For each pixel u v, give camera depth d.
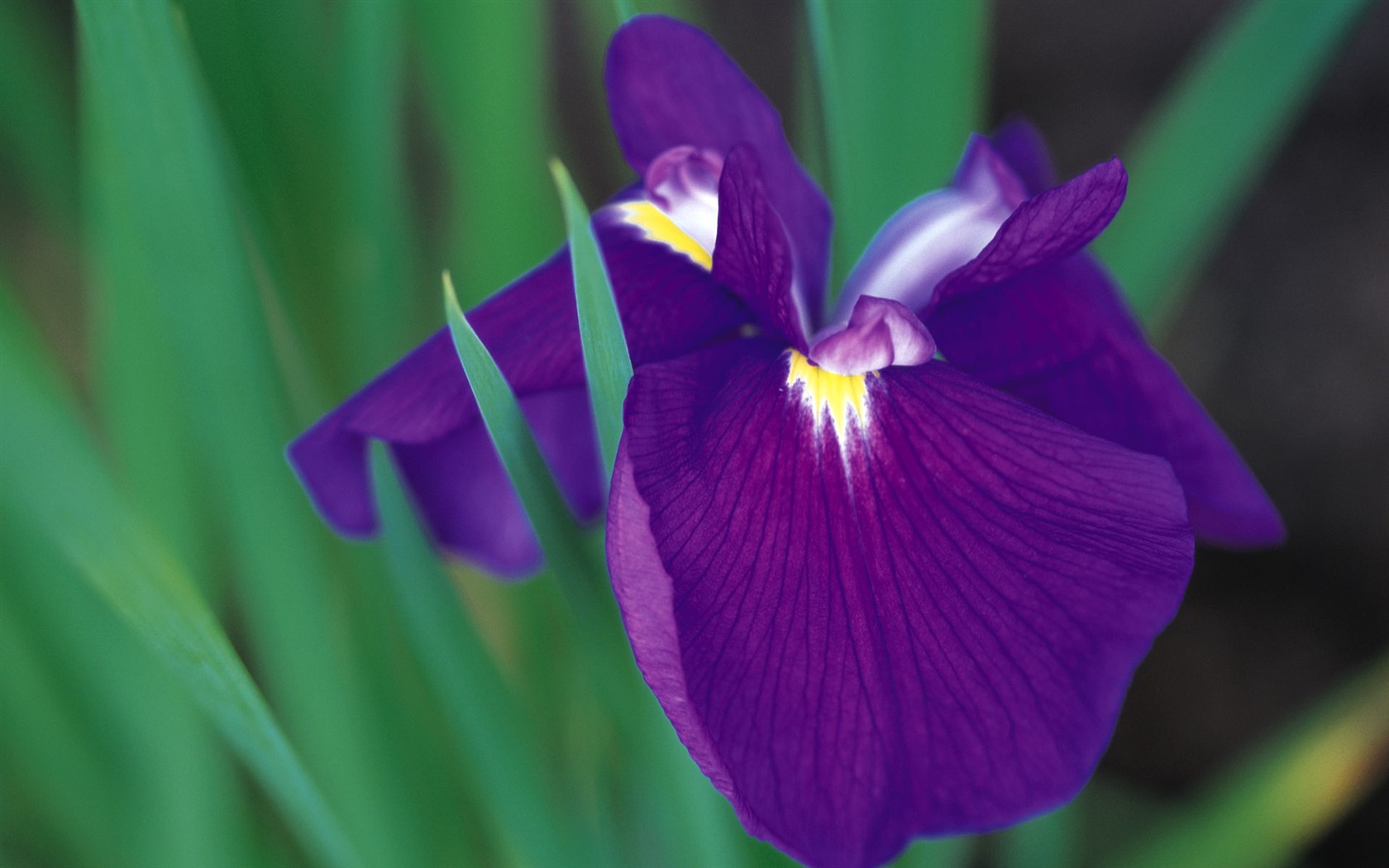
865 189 0.48
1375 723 0.52
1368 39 0.69
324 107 0.45
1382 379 0.68
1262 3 0.46
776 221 0.36
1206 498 0.40
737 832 0.40
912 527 0.36
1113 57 0.76
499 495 0.42
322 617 0.46
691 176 0.40
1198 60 0.72
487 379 0.36
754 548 0.35
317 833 0.41
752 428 0.36
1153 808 0.70
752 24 0.82
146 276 0.48
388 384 0.38
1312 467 0.70
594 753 0.54
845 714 0.34
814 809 0.34
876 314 0.36
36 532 0.49
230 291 0.43
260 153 0.44
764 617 0.35
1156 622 0.34
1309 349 0.70
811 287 0.40
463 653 0.42
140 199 0.42
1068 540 0.35
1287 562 0.70
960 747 0.34
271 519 0.45
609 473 0.36
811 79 0.44
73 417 0.44
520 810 0.43
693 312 0.39
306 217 0.45
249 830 0.54
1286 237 0.71
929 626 0.35
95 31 0.40
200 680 0.37
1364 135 0.69
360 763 0.48
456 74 0.50
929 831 0.34
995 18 0.78
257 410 0.44
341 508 0.39
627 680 0.40
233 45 0.43
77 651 0.51
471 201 0.52
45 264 0.82
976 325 0.38
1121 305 0.42
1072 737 0.34
